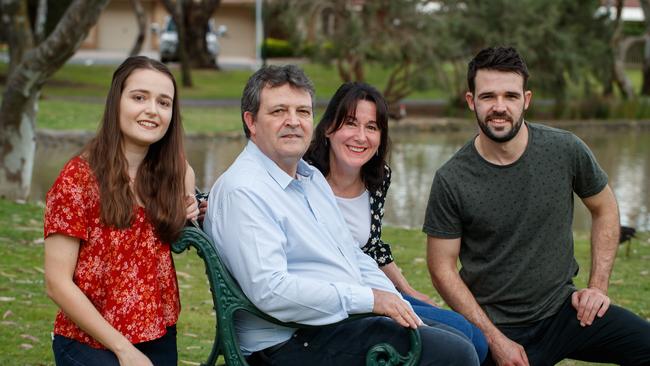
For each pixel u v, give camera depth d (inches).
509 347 162.1
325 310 140.6
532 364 168.1
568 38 1083.3
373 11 1051.9
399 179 633.0
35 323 227.9
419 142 911.7
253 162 147.6
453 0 1068.5
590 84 1177.4
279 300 138.9
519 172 165.0
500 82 161.0
